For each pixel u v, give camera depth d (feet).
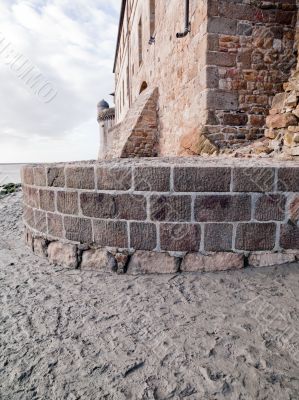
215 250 6.36
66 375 3.62
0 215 14.34
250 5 13.43
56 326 4.68
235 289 5.58
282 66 14.10
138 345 4.13
